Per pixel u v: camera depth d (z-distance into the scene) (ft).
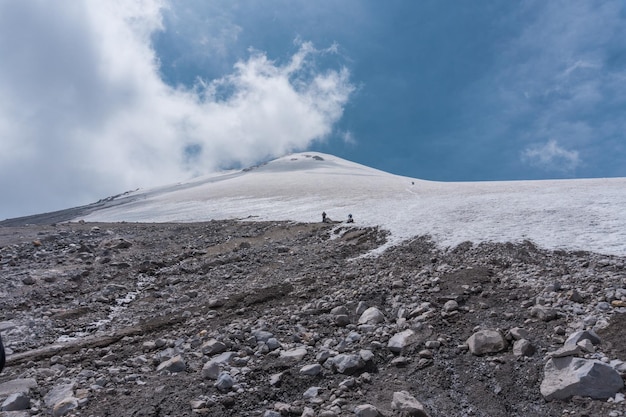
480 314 36.96
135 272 73.97
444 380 27.71
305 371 28.99
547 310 34.09
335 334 36.76
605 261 44.98
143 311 52.70
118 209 293.43
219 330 40.16
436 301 40.91
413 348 31.81
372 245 75.36
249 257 78.33
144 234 113.91
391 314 39.78
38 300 58.54
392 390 26.89
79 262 79.51
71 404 25.96
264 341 35.65
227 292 55.62
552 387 24.91
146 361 34.50
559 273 44.29
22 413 25.94
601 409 22.61
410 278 50.03
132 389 28.48
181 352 35.40
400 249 66.69
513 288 42.01
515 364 28.32
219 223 138.41
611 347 27.91
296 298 48.88
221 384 27.58
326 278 56.08
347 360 29.50
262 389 27.37
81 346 39.50
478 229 68.49
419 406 23.77
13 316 51.78
